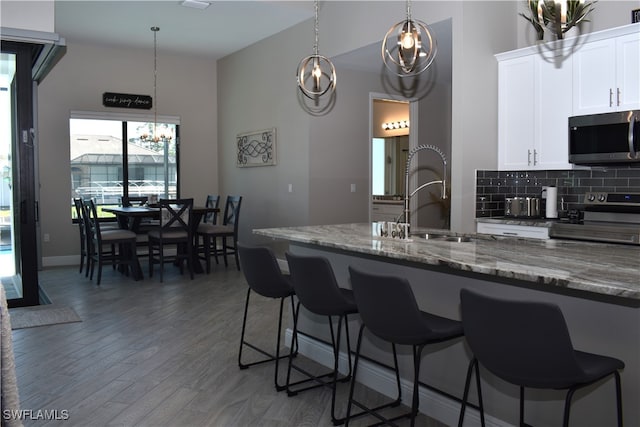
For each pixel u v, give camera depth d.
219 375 3.35
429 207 7.46
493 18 4.87
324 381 3.27
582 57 4.29
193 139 8.48
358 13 5.64
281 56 6.97
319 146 6.54
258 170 7.59
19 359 3.61
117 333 4.20
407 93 7.21
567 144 4.42
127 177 7.99
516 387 2.36
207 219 8.29
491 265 2.13
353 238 3.13
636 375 1.96
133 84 7.93
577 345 2.14
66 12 6.07
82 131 7.64
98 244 6.02
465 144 4.70
